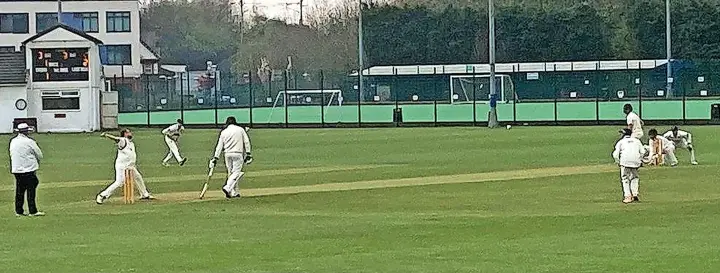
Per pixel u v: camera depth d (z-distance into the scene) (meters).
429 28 93.56
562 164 32.84
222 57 132.50
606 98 70.31
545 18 90.44
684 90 59.94
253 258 15.20
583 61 86.75
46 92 61.84
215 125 65.19
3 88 61.53
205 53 133.12
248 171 32.31
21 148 21.16
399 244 16.36
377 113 73.25
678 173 28.70
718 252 14.98
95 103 62.12
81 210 22.33
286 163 35.59
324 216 20.45
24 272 14.26
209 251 15.97
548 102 70.25
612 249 15.44
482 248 15.78
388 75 77.44
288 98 71.12
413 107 74.38
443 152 39.88
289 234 17.83
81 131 61.72
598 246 15.77
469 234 17.41
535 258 14.73
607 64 82.31
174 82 75.19
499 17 91.75
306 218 20.17
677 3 87.25
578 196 23.44
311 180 28.95
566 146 41.59
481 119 69.00
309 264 14.55
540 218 19.47
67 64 61.94
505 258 14.77
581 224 18.48
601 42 89.31
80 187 28.09
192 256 15.48
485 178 28.44
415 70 81.69
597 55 89.19
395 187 26.28
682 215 19.56
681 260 14.30
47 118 61.94
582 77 71.44
